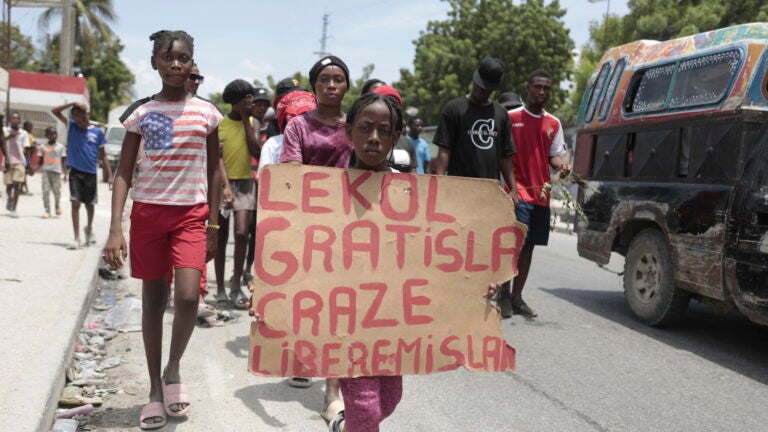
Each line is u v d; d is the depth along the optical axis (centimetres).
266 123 698
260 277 260
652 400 425
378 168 279
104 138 854
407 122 977
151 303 350
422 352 271
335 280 265
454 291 275
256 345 259
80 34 3762
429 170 999
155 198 338
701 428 382
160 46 340
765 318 477
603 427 378
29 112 2733
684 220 557
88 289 585
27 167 1594
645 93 650
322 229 265
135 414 364
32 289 570
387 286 269
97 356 460
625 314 669
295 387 415
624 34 2098
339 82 347
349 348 264
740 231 498
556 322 623
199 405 378
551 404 411
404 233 272
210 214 368
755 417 403
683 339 578
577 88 2488
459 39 3183
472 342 276
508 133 572
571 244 1350
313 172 265
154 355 353
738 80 524
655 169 613
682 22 1900
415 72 3406
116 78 4528
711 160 537
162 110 342
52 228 989
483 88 547
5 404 327
